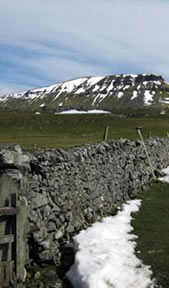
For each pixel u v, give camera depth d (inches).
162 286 406.0
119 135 3065.9
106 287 391.9
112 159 739.4
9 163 384.2
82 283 394.9
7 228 378.0
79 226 545.3
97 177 646.5
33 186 440.5
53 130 3558.1
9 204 378.3
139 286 405.1
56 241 475.5
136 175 874.1
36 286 391.9
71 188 539.2
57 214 482.6
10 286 375.6
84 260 438.6
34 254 428.1
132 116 6476.4
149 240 539.8
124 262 454.6
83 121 4579.2
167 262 465.1
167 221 636.7
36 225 427.5
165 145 1341.0
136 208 717.9
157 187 938.7
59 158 509.0
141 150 966.4
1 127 3730.3
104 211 659.4
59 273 424.8
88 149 636.1
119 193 750.5
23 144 1518.2
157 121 4714.6
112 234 547.8
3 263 374.3
